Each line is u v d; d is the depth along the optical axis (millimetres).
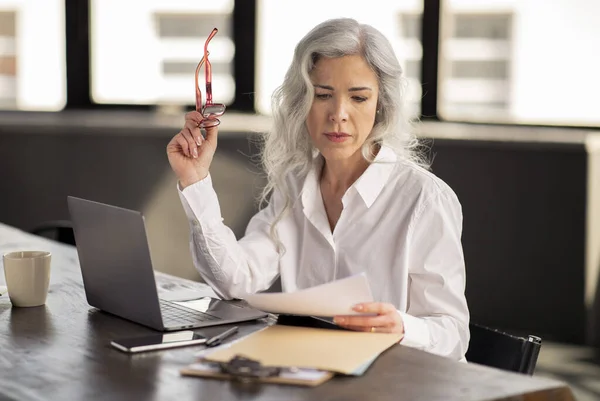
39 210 5555
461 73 4969
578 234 4699
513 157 4773
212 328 1806
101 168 5453
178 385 1436
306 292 1650
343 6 5105
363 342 1619
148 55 5438
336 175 2188
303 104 2100
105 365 1556
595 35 4688
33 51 5547
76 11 5457
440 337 1872
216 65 5340
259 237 2273
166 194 5371
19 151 5531
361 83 2010
